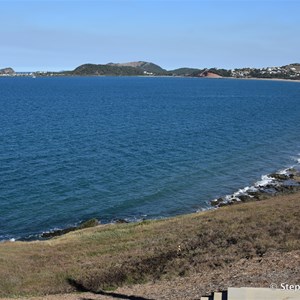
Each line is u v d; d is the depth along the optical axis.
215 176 49.62
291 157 60.72
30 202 39.59
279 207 27.69
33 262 22.09
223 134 78.56
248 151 63.75
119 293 15.88
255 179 49.00
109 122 93.31
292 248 17.33
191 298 13.50
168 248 21.34
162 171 51.00
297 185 46.47
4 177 46.59
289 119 102.69
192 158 58.00
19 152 58.91
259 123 94.94
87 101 150.00
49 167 51.34
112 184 45.56
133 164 53.91
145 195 42.34
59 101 148.00
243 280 14.25
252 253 17.53
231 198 42.03
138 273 18.25
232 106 137.25
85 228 32.09
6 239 32.03
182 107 132.25
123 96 177.38
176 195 42.72
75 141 68.44
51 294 17.17
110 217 36.97
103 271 19.19
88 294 16.33
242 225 23.14
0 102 138.88
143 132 79.31
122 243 24.11
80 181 46.16
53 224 35.12
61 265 21.17
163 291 15.12
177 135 76.50
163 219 32.12
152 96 180.00
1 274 19.89
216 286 14.22
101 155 58.53
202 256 18.73
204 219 27.72
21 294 17.52
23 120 92.75
